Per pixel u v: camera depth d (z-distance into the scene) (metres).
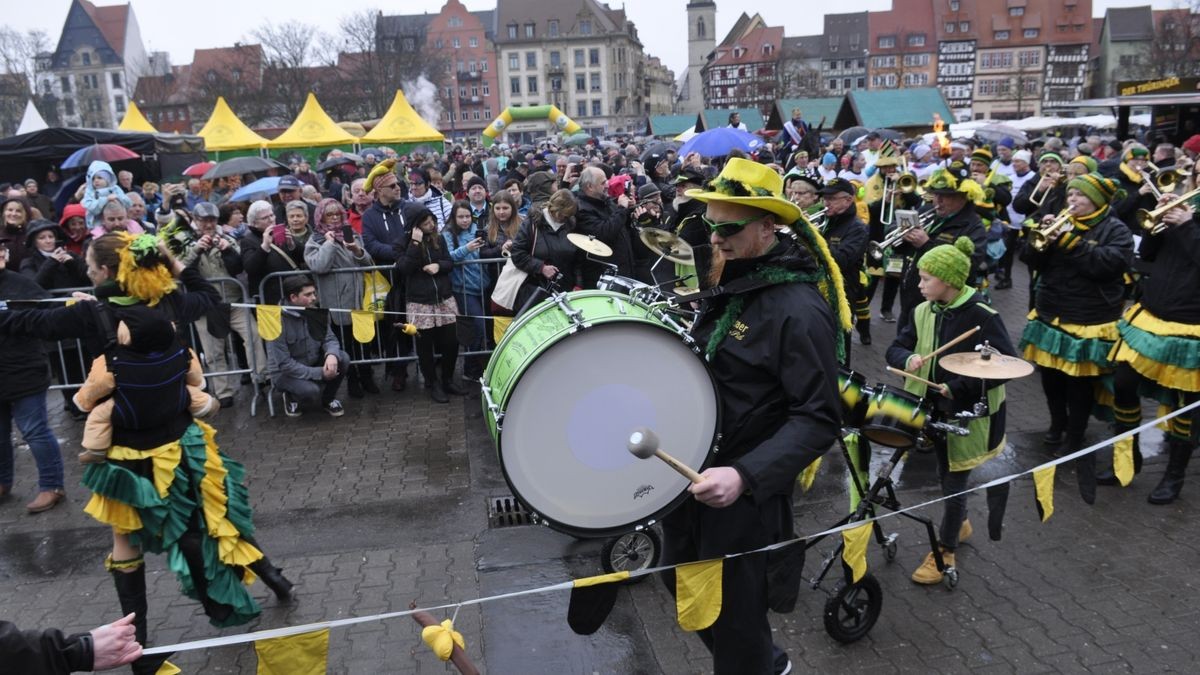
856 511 4.14
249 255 7.22
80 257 7.15
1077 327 5.64
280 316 6.96
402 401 7.73
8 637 2.25
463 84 108.12
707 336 2.71
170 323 3.74
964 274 4.28
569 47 107.69
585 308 2.67
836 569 4.59
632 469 2.64
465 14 107.31
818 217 5.15
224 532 3.84
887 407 3.83
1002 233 11.12
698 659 3.90
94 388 3.58
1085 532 4.94
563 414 2.55
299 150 23.86
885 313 10.31
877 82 100.06
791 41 104.56
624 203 7.27
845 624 4.00
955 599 4.31
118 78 89.88
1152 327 5.16
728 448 2.67
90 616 4.37
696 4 131.25
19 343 5.40
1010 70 97.38
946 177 6.40
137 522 3.75
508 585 4.54
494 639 4.07
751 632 2.69
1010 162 14.58
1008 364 3.89
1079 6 95.69
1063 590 4.35
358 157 21.42
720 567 2.64
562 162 15.00
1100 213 5.50
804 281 2.55
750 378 2.60
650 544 4.59
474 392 7.92
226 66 64.62
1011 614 4.16
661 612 4.26
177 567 3.72
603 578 2.83
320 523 5.29
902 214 6.56
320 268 7.29
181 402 3.79
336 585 4.57
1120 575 4.47
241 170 14.11
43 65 88.75
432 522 5.28
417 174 13.30
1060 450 6.13
